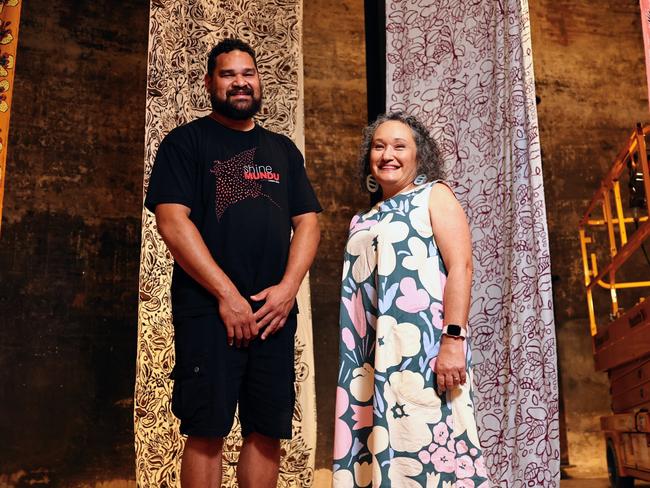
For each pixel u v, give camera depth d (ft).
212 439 8.73
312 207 9.97
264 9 15.40
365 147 10.03
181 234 8.80
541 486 12.27
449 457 8.16
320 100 29.84
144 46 27.66
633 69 31.63
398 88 14.87
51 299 25.07
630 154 16.74
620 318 17.84
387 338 8.54
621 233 18.43
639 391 16.98
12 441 23.71
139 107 27.25
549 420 12.50
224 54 9.73
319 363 27.68
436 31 14.89
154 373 13.43
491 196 13.99
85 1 27.02
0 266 24.63
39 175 25.59
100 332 25.48
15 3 13.78
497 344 13.41
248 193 9.28
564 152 30.55
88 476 24.35
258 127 9.99
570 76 31.22
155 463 13.12
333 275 28.66
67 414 24.54
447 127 14.49
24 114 25.64
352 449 8.76
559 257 29.71
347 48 30.42
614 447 18.69
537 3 31.58
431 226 8.95
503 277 13.61
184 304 8.87
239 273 8.99
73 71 26.53
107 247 26.07
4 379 24.02
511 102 13.84
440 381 8.27
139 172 26.89
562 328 28.99
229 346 8.76
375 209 9.41
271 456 9.08
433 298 8.65
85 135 26.37
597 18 31.86
